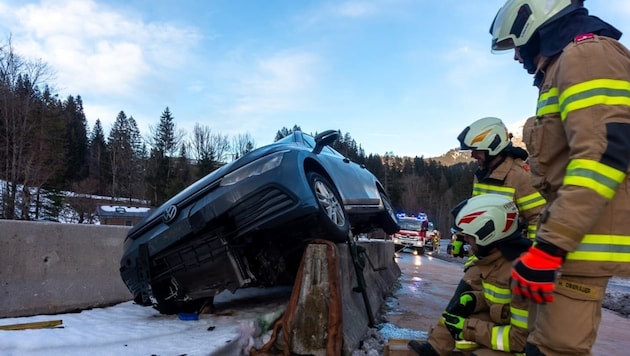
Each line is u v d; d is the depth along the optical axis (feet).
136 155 261.03
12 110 134.10
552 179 6.40
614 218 5.70
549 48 6.41
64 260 14.42
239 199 11.55
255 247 12.67
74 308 14.38
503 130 10.96
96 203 168.45
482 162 11.37
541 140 6.48
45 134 145.07
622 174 5.31
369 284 18.20
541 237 5.47
